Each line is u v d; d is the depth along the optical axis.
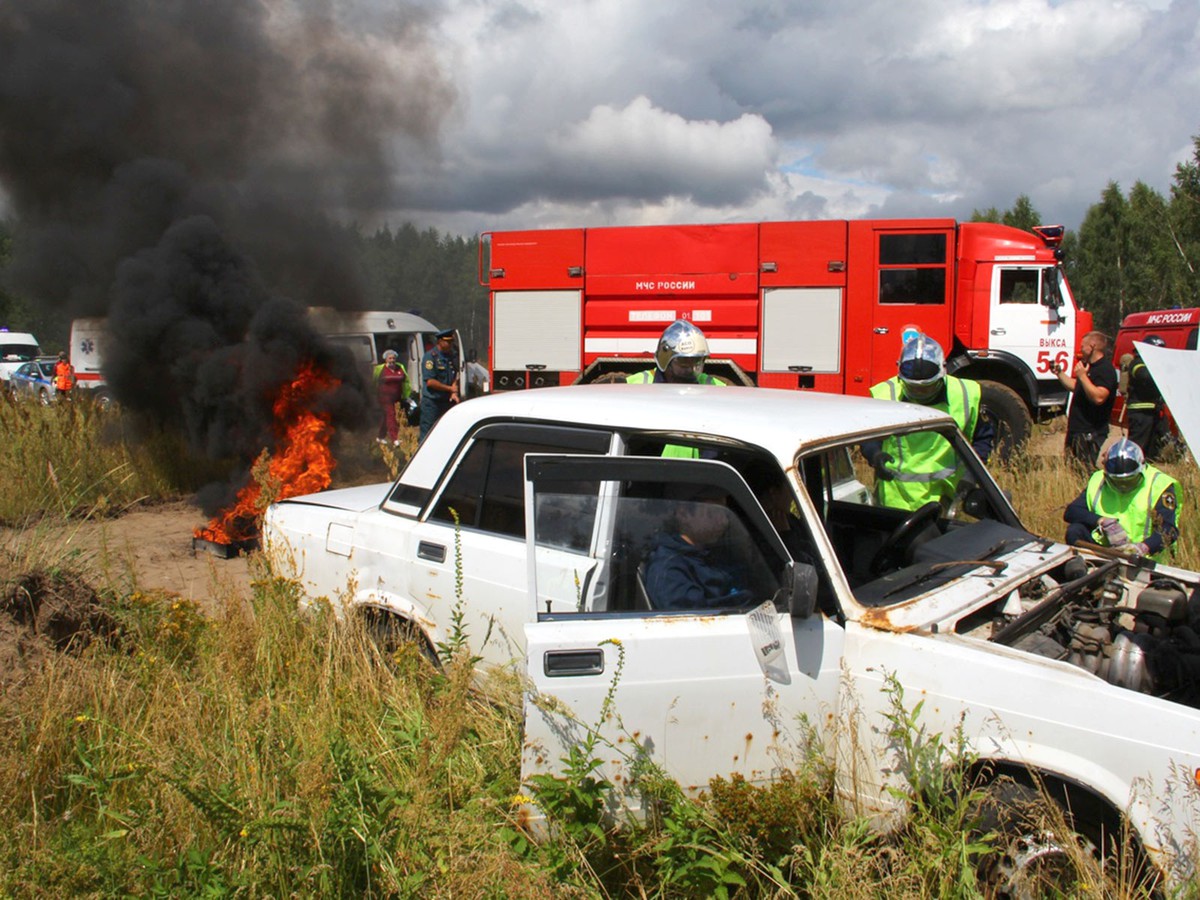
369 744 3.50
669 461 3.17
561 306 14.23
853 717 2.94
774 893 2.82
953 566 3.46
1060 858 2.75
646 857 2.97
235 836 2.91
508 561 3.70
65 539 5.65
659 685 2.98
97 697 3.79
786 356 13.42
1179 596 3.53
